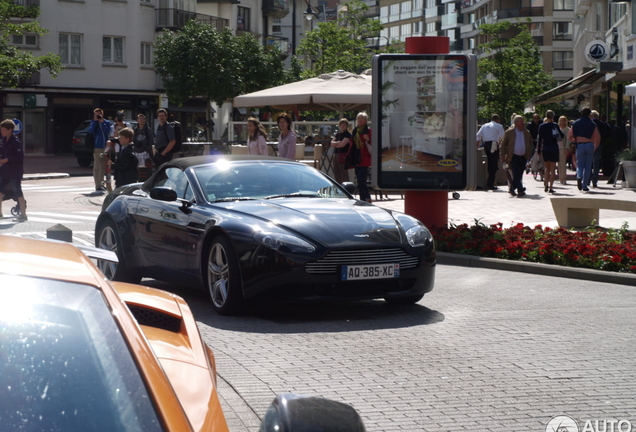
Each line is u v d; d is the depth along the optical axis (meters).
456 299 8.76
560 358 6.26
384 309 8.16
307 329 7.21
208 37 50.16
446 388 5.46
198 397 2.51
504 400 5.21
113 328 2.05
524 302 8.59
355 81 23.33
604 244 10.75
